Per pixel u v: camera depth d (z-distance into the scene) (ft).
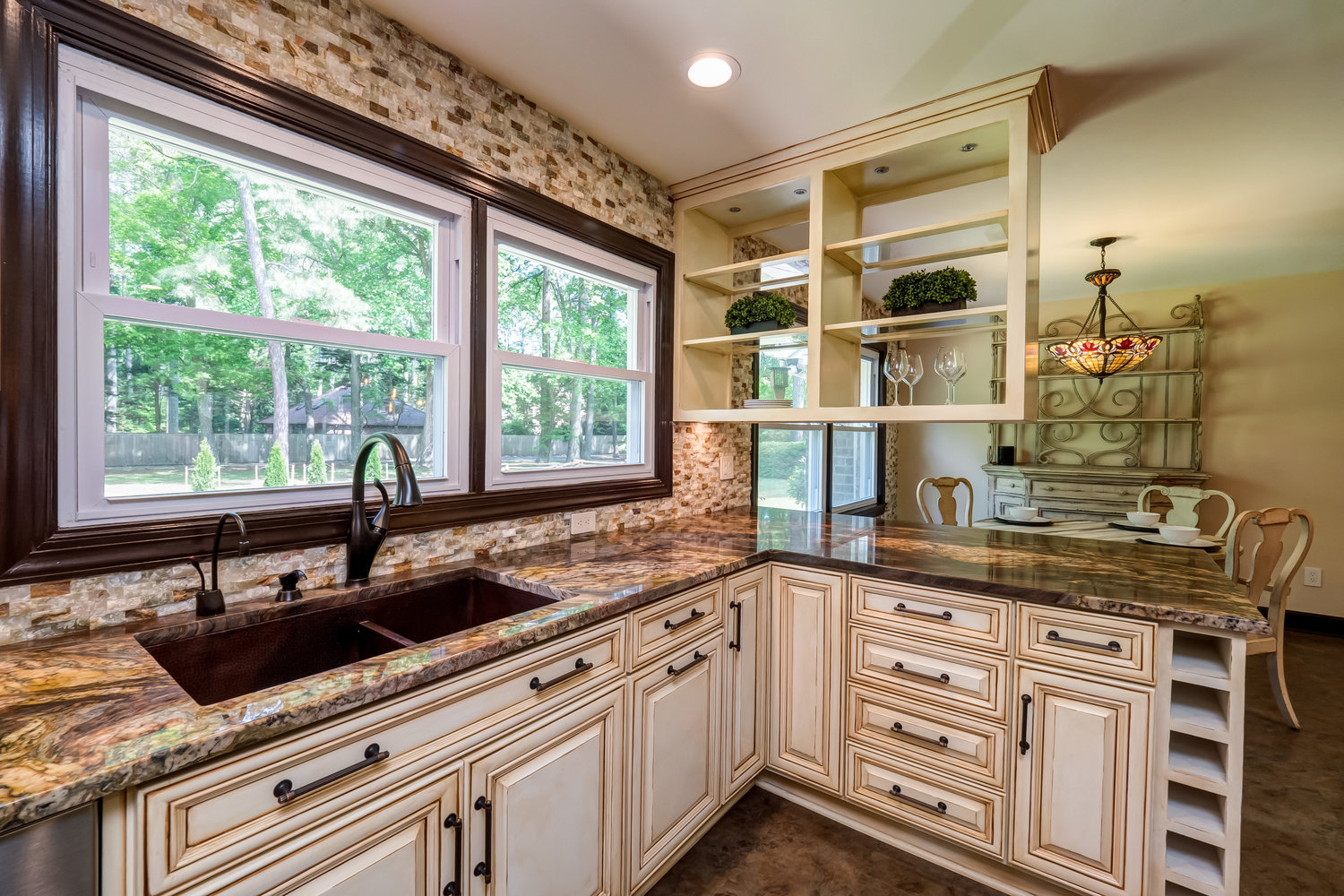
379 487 4.90
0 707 2.72
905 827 6.17
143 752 2.34
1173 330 15.24
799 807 6.90
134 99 3.86
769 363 11.51
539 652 4.09
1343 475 13.69
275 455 4.75
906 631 5.94
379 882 3.16
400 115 5.31
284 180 4.78
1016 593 5.28
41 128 3.53
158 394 4.13
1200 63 5.80
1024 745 5.25
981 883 5.69
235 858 2.61
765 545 7.15
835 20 5.18
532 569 5.73
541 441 7.06
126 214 3.96
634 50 5.65
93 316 3.79
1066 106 6.61
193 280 4.28
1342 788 7.34
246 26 4.35
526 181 6.49
